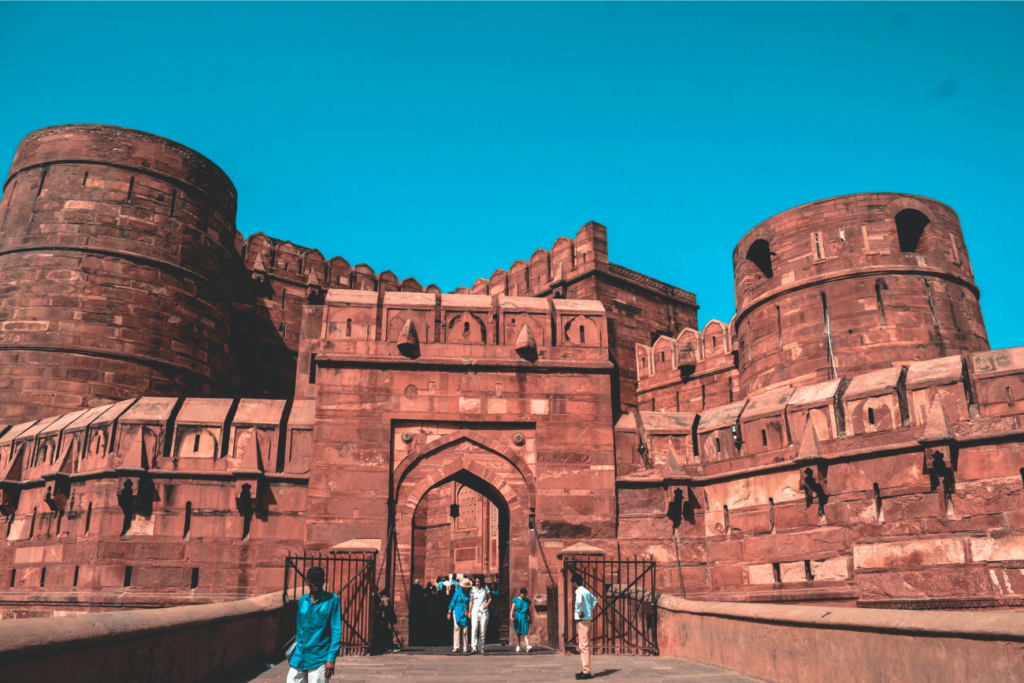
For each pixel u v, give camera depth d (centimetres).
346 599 1558
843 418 1734
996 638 645
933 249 2331
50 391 2333
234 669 1095
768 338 2425
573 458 1931
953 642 693
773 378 2378
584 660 1121
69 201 2522
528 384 1975
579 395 1981
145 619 802
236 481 1795
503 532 2064
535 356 1989
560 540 1864
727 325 2991
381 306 1995
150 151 2661
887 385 1684
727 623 1159
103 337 2430
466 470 1909
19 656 573
